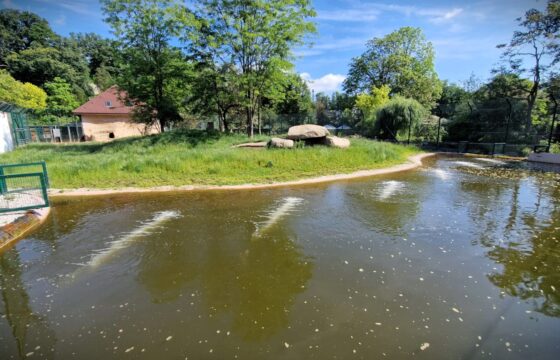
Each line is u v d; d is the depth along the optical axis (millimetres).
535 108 20062
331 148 13844
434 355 2611
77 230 5734
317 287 3682
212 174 10445
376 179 10539
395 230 5598
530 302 3387
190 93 21562
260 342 2768
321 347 2697
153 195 8391
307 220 6184
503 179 10516
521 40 19172
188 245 4992
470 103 20750
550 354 2633
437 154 18344
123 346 2738
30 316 3199
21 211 6531
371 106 27625
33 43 45906
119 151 15852
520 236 5301
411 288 3650
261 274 4016
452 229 5645
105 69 56969
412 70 32562
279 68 18906
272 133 28906
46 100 39656
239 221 6152
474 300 3412
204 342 2775
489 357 2594
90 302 3430
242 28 18094
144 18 18469
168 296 3529
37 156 14148
